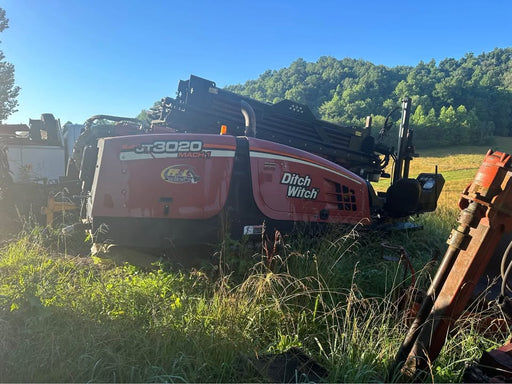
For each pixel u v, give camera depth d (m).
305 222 5.14
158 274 4.07
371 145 8.44
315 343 3.31
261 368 2.71
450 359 3.07
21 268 4.23
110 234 4.27
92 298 3.45
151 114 8.01
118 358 2.61
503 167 2.31
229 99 7.07
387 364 2.84
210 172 4.53
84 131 7.43
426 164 76.38
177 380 2.55
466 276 2.41
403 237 6.60
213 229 4.53
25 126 14.07
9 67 29.69
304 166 5.14
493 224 2.36
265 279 3.63
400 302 3.79
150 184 4.35
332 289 4.07
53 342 2.67
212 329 3.11
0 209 7.21
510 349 2.78
